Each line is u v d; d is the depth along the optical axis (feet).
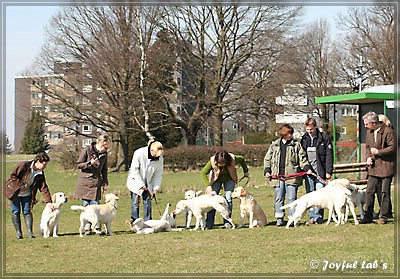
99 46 113.09
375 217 40.19
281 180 37.88
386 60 115.44
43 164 35.01
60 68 117.19
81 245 31.86
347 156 104.17
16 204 34.94
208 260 27.48
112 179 94.22
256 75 121.49
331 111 157.28
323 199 36.78
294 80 121.90
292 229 36.17
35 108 121.19
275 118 127.24
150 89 118.83
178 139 133.28
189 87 128.26
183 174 101.60
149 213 37.96
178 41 116.37
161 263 27.02
